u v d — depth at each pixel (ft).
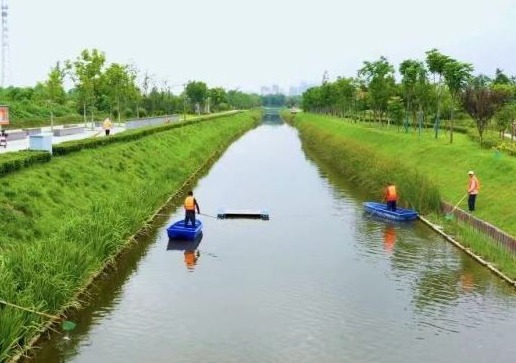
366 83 326.44
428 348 60.95
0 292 56.95
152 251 97.25
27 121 256.73
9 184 91.76
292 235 109.60
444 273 85.81
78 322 66.23
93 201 106.93
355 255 95.71
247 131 431.84
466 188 121.90
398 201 135.33
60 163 116.47
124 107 362.74
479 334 64.59
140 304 72.49
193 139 245.24
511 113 181.88
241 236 108.78
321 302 74.02
